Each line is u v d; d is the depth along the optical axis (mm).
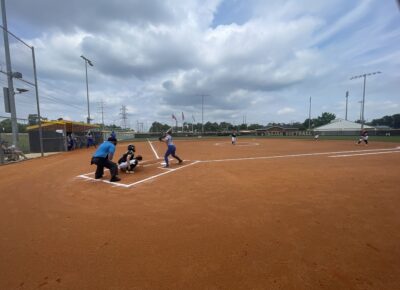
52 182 7352
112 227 3904
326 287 2371
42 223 4105
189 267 2756
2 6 13289
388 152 15188
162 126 97750
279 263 2807
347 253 3000
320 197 5352
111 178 7301
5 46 13609
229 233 3619
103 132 38906
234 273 2629
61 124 23250
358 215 4250
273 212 4461
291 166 9945
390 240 3322
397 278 2494
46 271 2717
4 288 2420
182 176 8031
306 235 3506
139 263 2852
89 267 2781
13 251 3176
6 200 5461
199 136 63406
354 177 7469
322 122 110625
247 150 18750
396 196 5375
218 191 6023
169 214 4453
